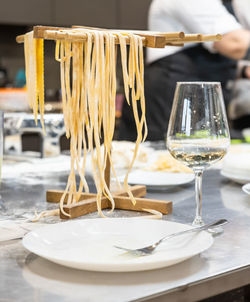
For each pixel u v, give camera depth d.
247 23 3.30
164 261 0.61
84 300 0.56
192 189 1.20
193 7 3.11
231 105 3.35
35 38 0.81
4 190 1.17
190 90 0.84
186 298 0.61
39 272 0.64
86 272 0.64
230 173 1.25
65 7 3.40
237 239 0.79
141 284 0.60
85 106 0.86
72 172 0.89
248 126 3.41
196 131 0.83
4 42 3.54
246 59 3.26
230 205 1.03
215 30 3.15
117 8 3.62
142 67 0.89
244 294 0.96
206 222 0.89
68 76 0.86
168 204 0.96
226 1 3.21
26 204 1.02
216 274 0.64
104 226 0.79
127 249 0.68
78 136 0.87
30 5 3.26
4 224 0.86
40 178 1.32
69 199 0.92
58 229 0.76
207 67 3.18
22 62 3.62
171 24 3.20
